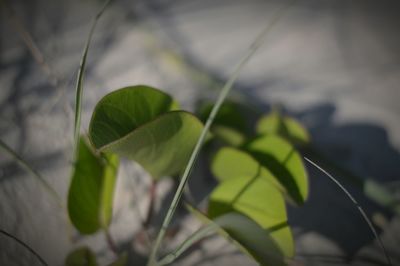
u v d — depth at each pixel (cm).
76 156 27
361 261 32
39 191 33
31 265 29
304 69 45
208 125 27
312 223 34
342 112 41
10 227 31
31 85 39
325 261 32
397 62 46
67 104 32
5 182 33
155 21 48
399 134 40
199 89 42
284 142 30
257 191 28
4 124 36
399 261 32
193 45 46
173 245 32
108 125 25
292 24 50
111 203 28
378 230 34
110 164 28
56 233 31
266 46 47
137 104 27
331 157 38
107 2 27
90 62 42
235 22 50
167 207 34
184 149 27
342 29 50
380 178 37
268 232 27
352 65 46
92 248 31
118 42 45
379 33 50
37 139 35
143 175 35
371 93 43
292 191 28
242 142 32
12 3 45
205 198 34
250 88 43
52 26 45
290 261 31
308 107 42
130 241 32
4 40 42
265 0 54
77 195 28
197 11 51
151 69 43
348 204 35
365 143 39
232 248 32
